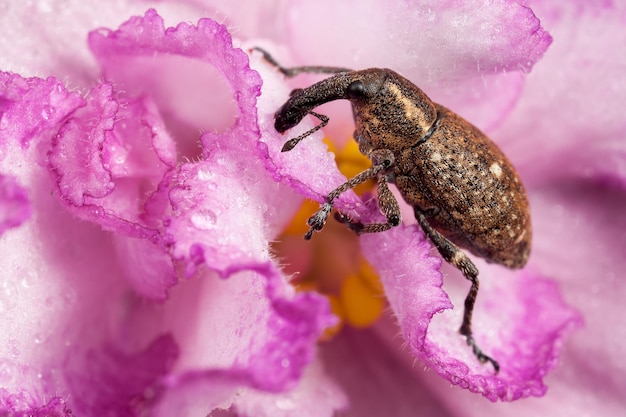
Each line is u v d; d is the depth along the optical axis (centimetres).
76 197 7
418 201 8
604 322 8
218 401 7
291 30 8
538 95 8
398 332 8
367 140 8
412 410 8
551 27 8
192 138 7
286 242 8
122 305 7
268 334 7
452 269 8
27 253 7
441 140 8
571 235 8
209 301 7
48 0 7
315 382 8
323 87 8
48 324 7
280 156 7
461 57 7
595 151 8
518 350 8
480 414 8
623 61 8
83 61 7
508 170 8
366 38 8
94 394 7
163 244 7
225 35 7
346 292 8
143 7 7
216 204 7
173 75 7
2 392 7
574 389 8
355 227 7
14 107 7
